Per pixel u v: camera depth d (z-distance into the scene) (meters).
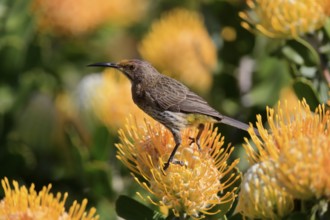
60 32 12.95
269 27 9.75
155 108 10.43
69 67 13.16
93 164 10.86
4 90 12.33
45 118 12.74
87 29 13.17
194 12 13.74
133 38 14.60
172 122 10.27
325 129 7.71
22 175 12.01
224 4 12.23
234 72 12.24
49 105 12.77
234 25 12.21
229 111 12.20
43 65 12.62
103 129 11.03
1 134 12.18
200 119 10.19
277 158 7.18
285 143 7.07
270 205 7.43
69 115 12.47
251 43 12.12
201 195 7.82
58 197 7.22
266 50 11.89
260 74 11.84
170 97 10.33
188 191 7.79
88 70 13.29
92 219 7.18
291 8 9.53
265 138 7.41
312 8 9.50
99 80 11.84
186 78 12.83
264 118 11.65
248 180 7.51
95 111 11.52
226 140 11.49
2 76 12.38
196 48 12.84
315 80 10.00
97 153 11.09
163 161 8.10
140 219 8.27
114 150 11.27
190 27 13.03
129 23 14.18
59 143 12.64
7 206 7.15
